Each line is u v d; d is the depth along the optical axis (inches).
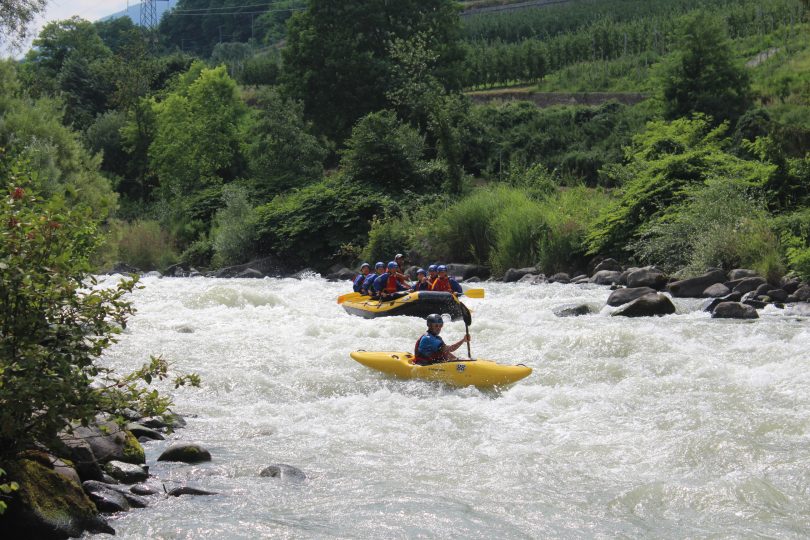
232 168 1972.2
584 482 255.0
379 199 1261.1
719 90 1497.3
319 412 350.0
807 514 225.5
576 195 1078.4
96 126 2236.7
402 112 1817.2
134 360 446.3
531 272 959.0
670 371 404.8
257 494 242.1
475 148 1760.6
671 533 213.2
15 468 201.8
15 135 1023.0
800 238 762.8
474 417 334.3
